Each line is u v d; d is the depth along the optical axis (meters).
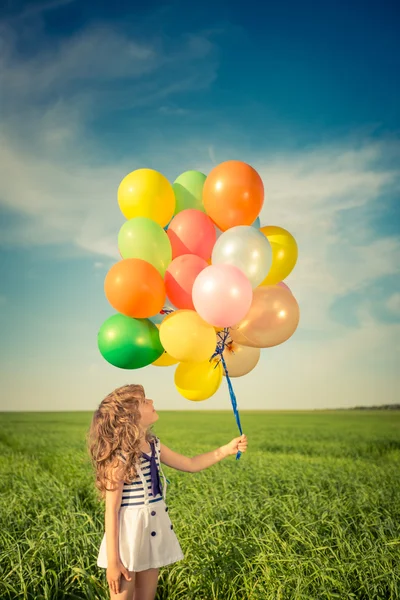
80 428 21.16
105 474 3.33
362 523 5.80
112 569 3.19
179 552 3.43
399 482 8.67
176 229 4.22
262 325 4.05
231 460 11.47
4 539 5.07
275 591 3.98
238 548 4.48
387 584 4.18
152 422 3.62
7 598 4.21
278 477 8.87
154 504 3.39
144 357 4.05
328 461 11.90
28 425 22.20
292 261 4.29
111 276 3.91
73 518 5.54
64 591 4.23
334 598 3.91
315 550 4.50
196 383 4.21
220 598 4.13
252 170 4.20
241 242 3.82
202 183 4.53
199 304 3.73
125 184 4.32
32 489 8.03
